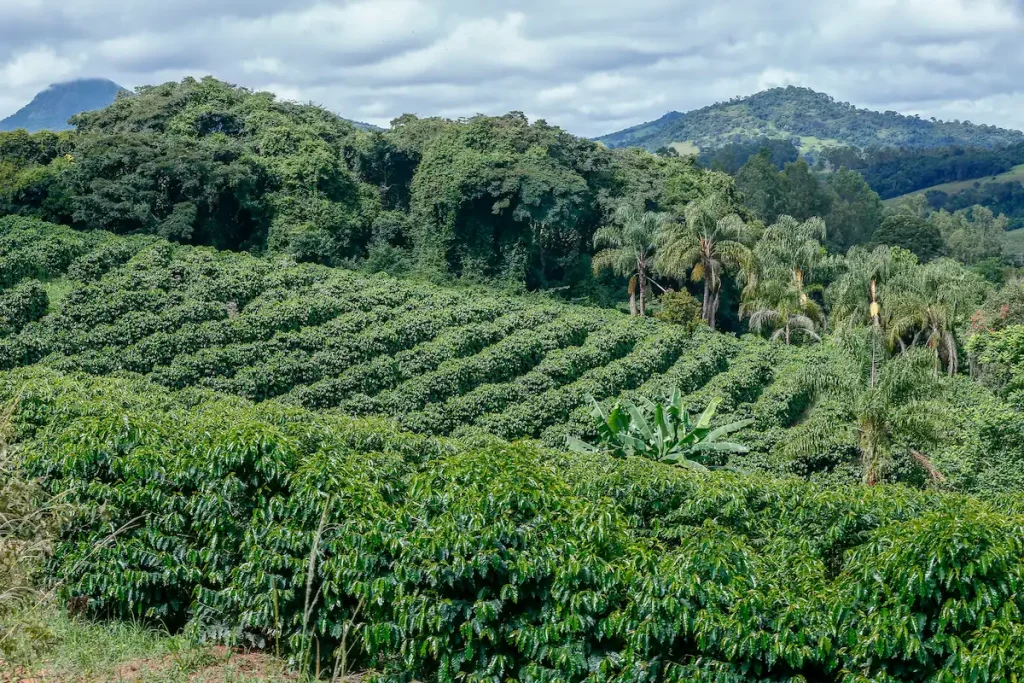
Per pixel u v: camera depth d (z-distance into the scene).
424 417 36.56
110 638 10.20
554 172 68.81
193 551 10.88
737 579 9.04
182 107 69.38
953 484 26.83
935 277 41.22
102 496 11.10
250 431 11.38
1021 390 28.36
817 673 9.02
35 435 17.12
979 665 8.28
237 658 10.14
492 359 41.31
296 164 63.84
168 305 40.78
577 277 69.69
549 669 9.20
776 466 31.22
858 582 9.02
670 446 29.64
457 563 9.26
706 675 8.72
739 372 46.28
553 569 9.27
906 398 26.91
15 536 9.61
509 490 9.73
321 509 10.27
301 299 43.62
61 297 40.72
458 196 65.88
